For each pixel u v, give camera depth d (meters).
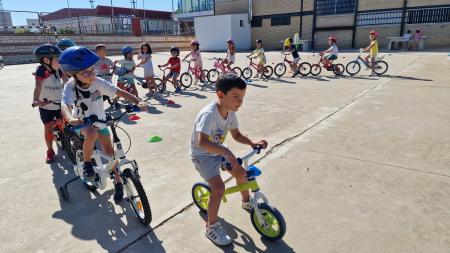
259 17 29.20
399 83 9.44
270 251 2.48
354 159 4.10
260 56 11.37
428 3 21.70
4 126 6.15
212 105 2.47
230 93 2.30
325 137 4.95
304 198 3.20
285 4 27.41
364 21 24.42
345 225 2.76
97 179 3.22
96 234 2.75
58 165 4.24
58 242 2.65
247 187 2.55
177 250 2.51
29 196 3.44
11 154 4.66
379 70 11.97
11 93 9.83
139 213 2.88
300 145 4.64
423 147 4.45
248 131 5.37
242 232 2.71
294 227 2.75
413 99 7.33
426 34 22.34
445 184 3.41
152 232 2.75
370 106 6.79
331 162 4.02
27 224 2.92
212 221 2.58
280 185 3.47
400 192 3.27
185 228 2.79
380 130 5.21
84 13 38.19
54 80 4.15
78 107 3.06
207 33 29.50
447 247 2.46
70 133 3.87
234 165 2.31
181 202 3.19
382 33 23.91
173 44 32.97
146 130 5.59
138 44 30.11
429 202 3.08
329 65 11.49
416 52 19.06
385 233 2.64
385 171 3.74
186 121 6.14
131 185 3.11
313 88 9.22
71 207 3.20
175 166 4.05
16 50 22.41
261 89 9.37
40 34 23.59
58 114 4.26
